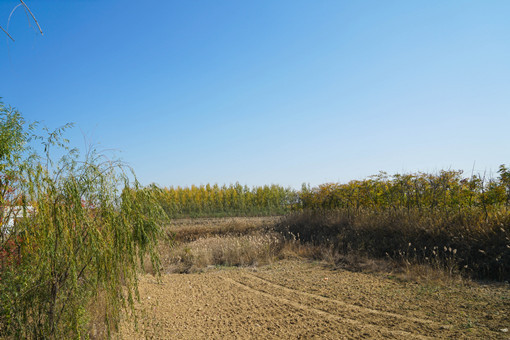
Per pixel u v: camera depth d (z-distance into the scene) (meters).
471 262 7.93
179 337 4.97
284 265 10.85
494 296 6.21
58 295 3.88
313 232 13.61
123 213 4.37
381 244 10.38
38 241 3.72
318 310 6.07
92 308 4.70
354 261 9.93
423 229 9.41
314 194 16.72
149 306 6.56
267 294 7.41
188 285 8.59
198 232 18.00
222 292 7.77
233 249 12.62
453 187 10.79
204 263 11.87
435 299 6.29
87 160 4.29
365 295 6.87
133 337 4.93
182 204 34.91
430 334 4.67
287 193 36.47
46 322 3.80
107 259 4.14
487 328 4.77
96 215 4.25
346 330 4.99
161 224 4.96
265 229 16.55
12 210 3.74
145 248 4.66
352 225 12.00
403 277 7.99
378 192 13.16
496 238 7.78
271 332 5.09
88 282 4.20
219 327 5.39
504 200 9.30
